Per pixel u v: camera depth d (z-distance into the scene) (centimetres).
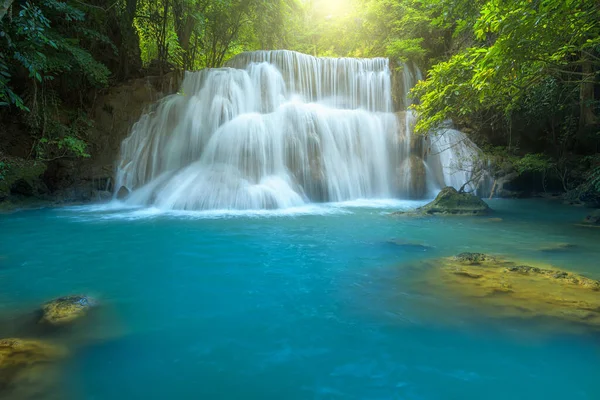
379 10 2223
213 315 393
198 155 1373
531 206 1293
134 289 470
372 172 1452
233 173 1219
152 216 996
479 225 894
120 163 1384
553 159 1664
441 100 886
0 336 338
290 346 328
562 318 369
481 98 790
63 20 1339
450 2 1173
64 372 284
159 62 1886
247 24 2259
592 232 813
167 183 1234
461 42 1856
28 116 1280
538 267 540
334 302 423
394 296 437
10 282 492
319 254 629
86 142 1402
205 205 1114
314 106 1497
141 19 1880
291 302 425
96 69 1330
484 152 1700
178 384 272
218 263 581
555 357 304
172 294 453
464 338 336
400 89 1831
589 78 898
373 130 1489
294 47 2781
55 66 1205
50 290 464
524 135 1797
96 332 352
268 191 1170
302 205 1219
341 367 295
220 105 1441
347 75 1794
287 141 1325
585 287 448
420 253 636
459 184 1575
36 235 768
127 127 1472
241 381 277
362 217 995
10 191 1167
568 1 571
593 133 1603
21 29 798
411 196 1420
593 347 317
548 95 1469
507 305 402
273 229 835
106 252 646
